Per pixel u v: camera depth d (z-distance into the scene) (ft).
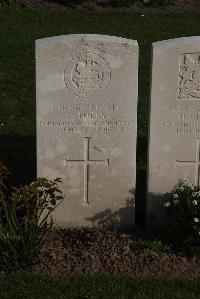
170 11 18.85
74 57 8.14
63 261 7.97
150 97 8.33
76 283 7.49
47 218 8.57
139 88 13.38
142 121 12.01
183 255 8.14
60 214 8.79
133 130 8.48
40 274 7.64
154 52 8.13
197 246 8.11
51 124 8.39
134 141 8.54
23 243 7.62
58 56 8.11
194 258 8.08
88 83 8.25
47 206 8.14
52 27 17.07
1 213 8.38
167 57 8.15
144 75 14.07
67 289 7.39
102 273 7.75
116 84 8.29
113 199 8.77
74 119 8.39
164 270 7.86
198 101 8.36
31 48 15.52
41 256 8.02
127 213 8.82
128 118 8.43
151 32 17.10
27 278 7.54
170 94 8.30
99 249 8.22
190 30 17.38
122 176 8.68
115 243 8.38
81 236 8.56
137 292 7.37
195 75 8.24
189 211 8.23
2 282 7.46
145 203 9.07
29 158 10.79
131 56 8.18
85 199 8.76
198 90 8.31
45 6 18.71
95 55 8.15
